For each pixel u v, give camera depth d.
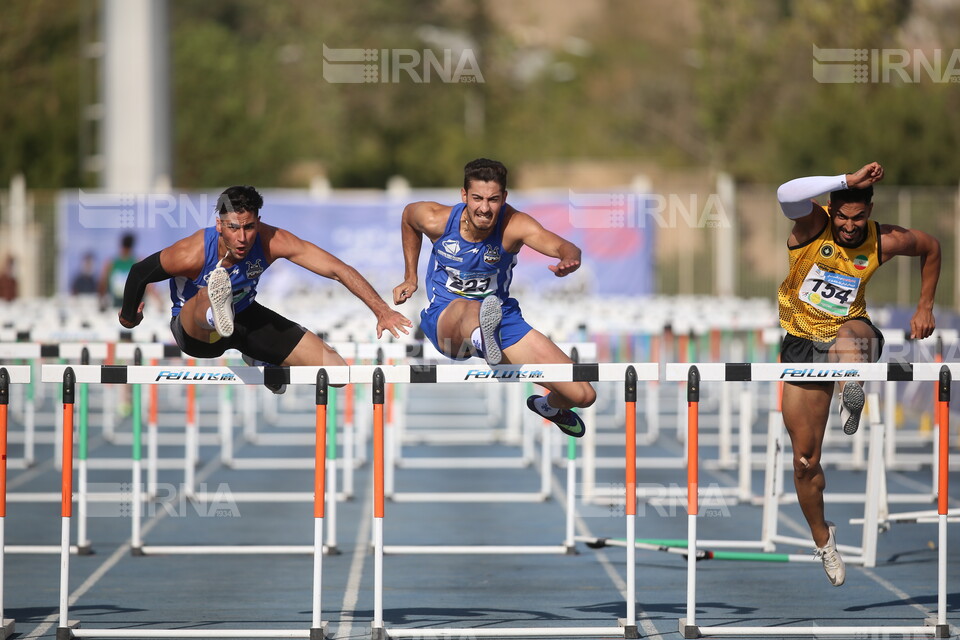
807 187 19.08
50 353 23.61
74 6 134.75
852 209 19.39
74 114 123.44
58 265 83.00
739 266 88.19
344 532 30.66
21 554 27.84
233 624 21.09
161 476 40.41
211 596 23.45
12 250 82.88
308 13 156.00
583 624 21.17
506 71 164.25
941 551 19.94
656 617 21.70
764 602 23.00
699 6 131.50
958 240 76.44
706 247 89.50
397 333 19.52
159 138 84.38
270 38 157.12
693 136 168.12
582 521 32.41
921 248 20.27
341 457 45.84
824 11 103.56
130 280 20.16
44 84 126.81
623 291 84.25
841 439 49.06
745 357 70.06
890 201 81.19
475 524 31.83
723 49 128.88
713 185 120.81
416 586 24.50
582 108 172.50
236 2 168.50
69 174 120.12
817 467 20.94
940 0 104.38
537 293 83.38
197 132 139.25
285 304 54.84
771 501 27.55
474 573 25.78
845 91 101.31
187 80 139.88
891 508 34.09
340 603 22.89
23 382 19.78
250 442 49.97
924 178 94.81
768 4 135.50
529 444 43.22
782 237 87.88
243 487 37.97
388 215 85.44
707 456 45.25
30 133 120.44
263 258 20.17
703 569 26.30
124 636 19.95
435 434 52.50
